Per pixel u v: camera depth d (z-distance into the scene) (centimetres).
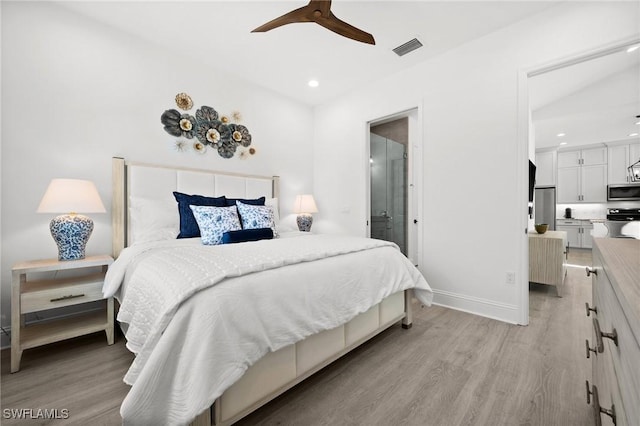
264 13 229
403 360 175
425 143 293
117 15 231
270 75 330
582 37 203
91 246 233
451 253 272
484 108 251
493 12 223
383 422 123
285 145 388
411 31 247
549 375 157
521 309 230
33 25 209
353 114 371
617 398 51
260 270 130
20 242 204
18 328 165
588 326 224
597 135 504
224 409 110
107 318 200
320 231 414
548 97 390
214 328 102
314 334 145
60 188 189
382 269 192
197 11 226
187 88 292
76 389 146
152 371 96
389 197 446
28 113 207
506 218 238
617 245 94
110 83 244
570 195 612
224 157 322
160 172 264
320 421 124
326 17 180
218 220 236
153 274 133
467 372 161
